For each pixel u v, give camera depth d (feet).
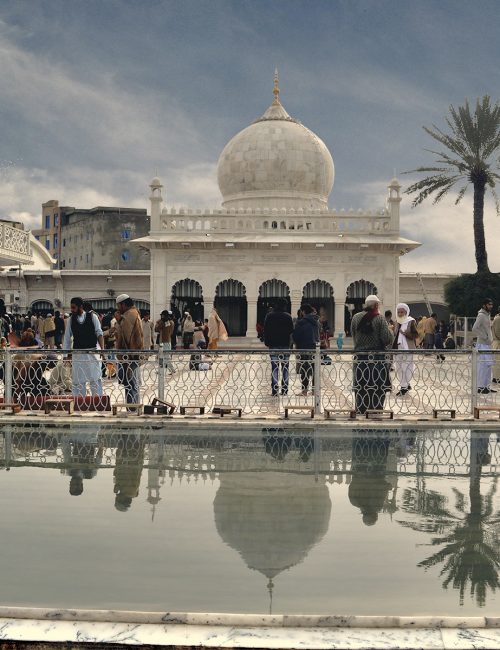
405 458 25.09
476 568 14.25
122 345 40.37
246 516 17.80
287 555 14.96
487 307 47.24
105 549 15.25
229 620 11.62
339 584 13.39
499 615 12.01
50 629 11.43
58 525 16.96
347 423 31.89
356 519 17.58
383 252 100.89
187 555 14.93
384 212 102.22
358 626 11.55
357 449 26.73
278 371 41.68
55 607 12.23
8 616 11.82
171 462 24.14
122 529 16.65
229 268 100.73
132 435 29.58
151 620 11.68
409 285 133.28
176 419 32.73
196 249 100.68
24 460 24.39
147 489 20.44
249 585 13.30
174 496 19.66
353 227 102.53
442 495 19.97
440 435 29.86
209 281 100.83
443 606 12.41
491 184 99.30
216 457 25.11
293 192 119.55
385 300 100.89
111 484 21.02
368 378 34.88
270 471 22.86
